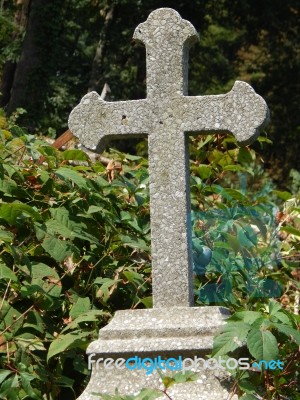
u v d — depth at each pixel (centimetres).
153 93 511
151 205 502
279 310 472
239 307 588
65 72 3044
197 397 450
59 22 2844
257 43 3569
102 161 750
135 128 512
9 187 546
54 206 558
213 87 3506
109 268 561
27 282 510
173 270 495
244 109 499
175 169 502
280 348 512
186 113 505
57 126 2759
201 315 474
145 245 566
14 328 506
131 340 468
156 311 480
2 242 518
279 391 496
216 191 640
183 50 511
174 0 3153
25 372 484
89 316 512
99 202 572
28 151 596
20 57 2805
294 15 3503
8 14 2917
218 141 656
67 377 526
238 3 3372
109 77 2992
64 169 552
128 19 3062
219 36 3825
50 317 531
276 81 3684
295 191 900
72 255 536
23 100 2770
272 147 3459
